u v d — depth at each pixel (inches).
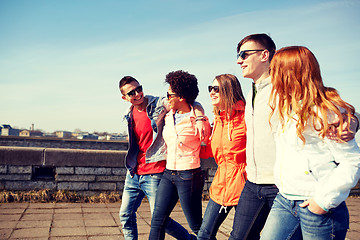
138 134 132.0
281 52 79.6
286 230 77.4
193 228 120.8
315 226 71.7
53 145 1330.0
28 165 240.1
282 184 77.7
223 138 108.8
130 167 132.3
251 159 95.4
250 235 94.7
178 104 122.6
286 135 77.4
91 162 250.1
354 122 69.5
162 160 127.8
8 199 229.0
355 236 177.8
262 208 93.8
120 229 178.2
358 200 290.2
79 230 173.5
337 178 68.1
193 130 119.8
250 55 100.1
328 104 69.6
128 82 128.7
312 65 74.9
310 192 72.9
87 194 248.4
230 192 106.9
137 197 134.7
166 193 120.1
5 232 165.0
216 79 111.0
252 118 95.6
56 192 242.2
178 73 121.2
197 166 119.8
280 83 77.9
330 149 71.2
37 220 188.5
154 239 119.5
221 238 167.6
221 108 109.7
